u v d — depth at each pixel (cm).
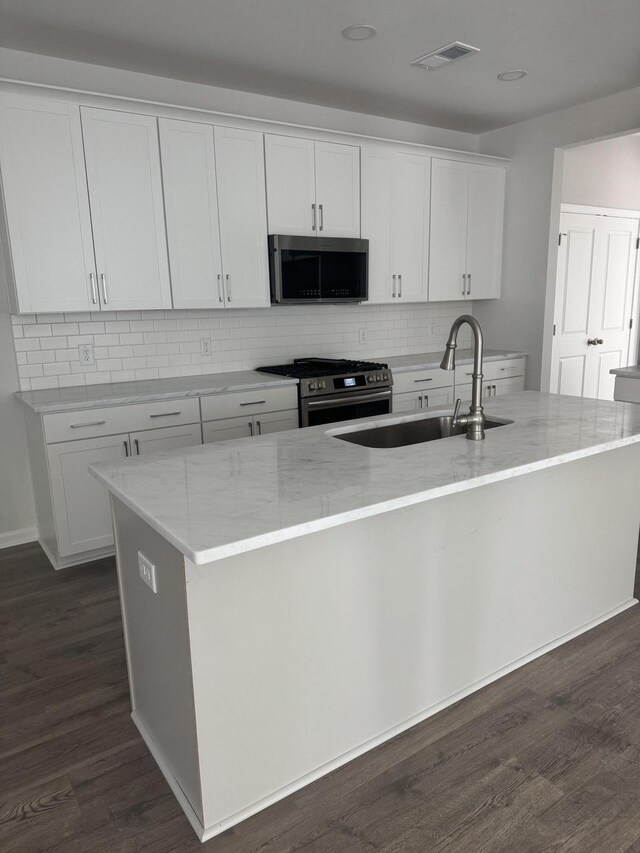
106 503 331
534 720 205
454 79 383
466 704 214
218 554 129
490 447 210
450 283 487
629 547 273
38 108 302
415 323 520
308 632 173
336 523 148
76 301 328
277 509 151
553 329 507
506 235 512
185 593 148
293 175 390
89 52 329
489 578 217
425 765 186
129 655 205
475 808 170
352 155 413
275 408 376
